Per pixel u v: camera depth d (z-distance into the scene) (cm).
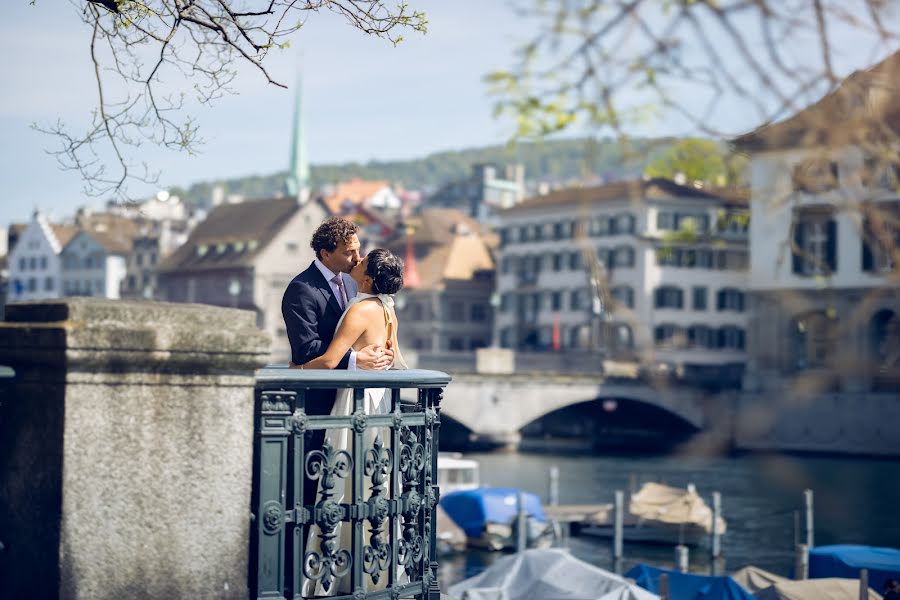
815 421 6338
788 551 3669
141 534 386
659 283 8600
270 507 418
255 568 417
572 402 7025
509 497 3831
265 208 11688
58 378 375
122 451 383
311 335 514
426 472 486
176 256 12162
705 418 6831
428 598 488
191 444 396
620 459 6631
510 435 6938
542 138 296
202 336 393
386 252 518
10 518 385
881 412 6162
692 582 2181
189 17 604
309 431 481
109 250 13488
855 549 2547
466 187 16375
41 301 387
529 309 10019
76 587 373
